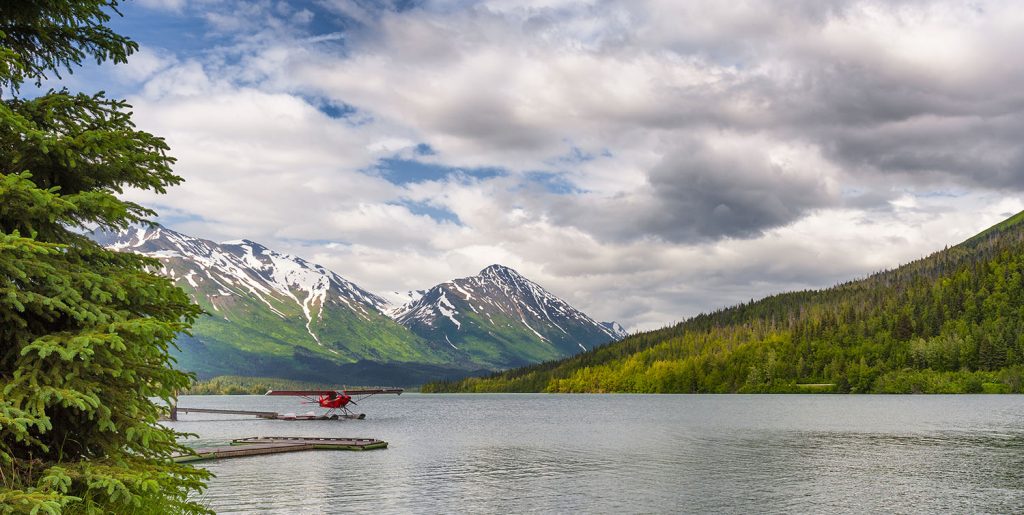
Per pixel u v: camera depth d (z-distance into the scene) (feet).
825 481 124.88
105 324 28.63
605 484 120.88
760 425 282.36
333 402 345.51
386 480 122.01
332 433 249.34
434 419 356.59
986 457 162.30
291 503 99.35
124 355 30.53
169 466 33.68
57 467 28.73
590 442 206.59
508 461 155.22
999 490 115.55
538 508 99.35
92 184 33.42
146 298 32.24
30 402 26.63
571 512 96.99
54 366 28.68
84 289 30.32
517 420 340.80
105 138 30.35
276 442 180.14
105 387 30.22
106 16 34.24
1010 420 298.35
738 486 118.93
